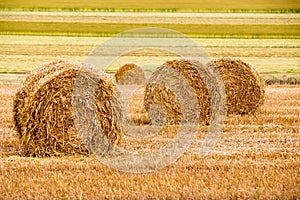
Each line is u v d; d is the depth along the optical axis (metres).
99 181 13.67
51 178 13.84
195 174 14.28
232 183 13.55
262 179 13.76
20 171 14.47
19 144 17.14
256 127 20.31
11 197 12.79
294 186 13.31
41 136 16.38
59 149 16.45
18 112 16.45
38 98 16.33
